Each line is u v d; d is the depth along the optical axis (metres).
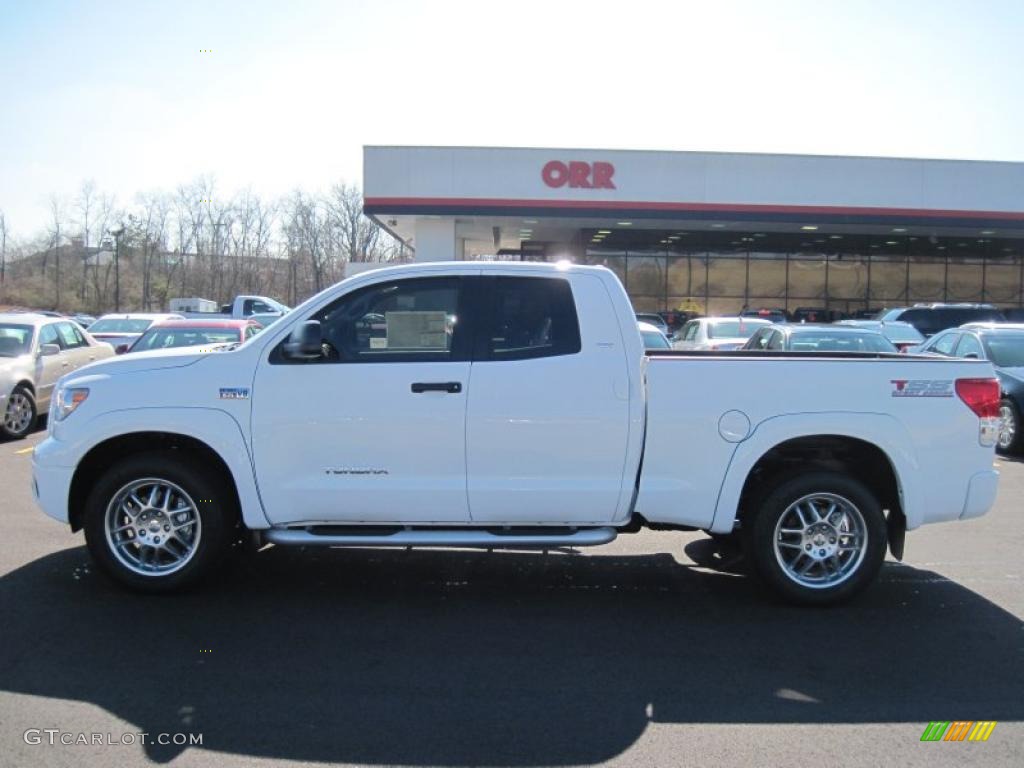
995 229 28.83
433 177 26.56
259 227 58.75
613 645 4.74
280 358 5.19
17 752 3.47
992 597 5.64
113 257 57.94
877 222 27.38
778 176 26.94
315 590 5.63
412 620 5.09
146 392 5.19
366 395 5.12
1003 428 11.62
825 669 4.45
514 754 3.52
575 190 26.73
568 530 5.30
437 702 3.99
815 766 3.46
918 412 5.25
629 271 33.78
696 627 5.04
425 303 5.29
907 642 4.83
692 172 26.78
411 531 5.27
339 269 62.41
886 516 5.74
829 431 5.19
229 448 5.14
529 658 4.54
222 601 5.36
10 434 11.22
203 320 12.26
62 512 5.30
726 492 5.20
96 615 5.03
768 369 5.20
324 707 3.92
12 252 60.91
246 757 3.46
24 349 11.68
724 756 3.53
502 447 5.12
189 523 5.34
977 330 12.88
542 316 5.25
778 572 5.32
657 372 5.16
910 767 3.47
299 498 5.17
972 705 4.04
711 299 33.81
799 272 33.84
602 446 5.14
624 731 3.74
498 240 36.09
